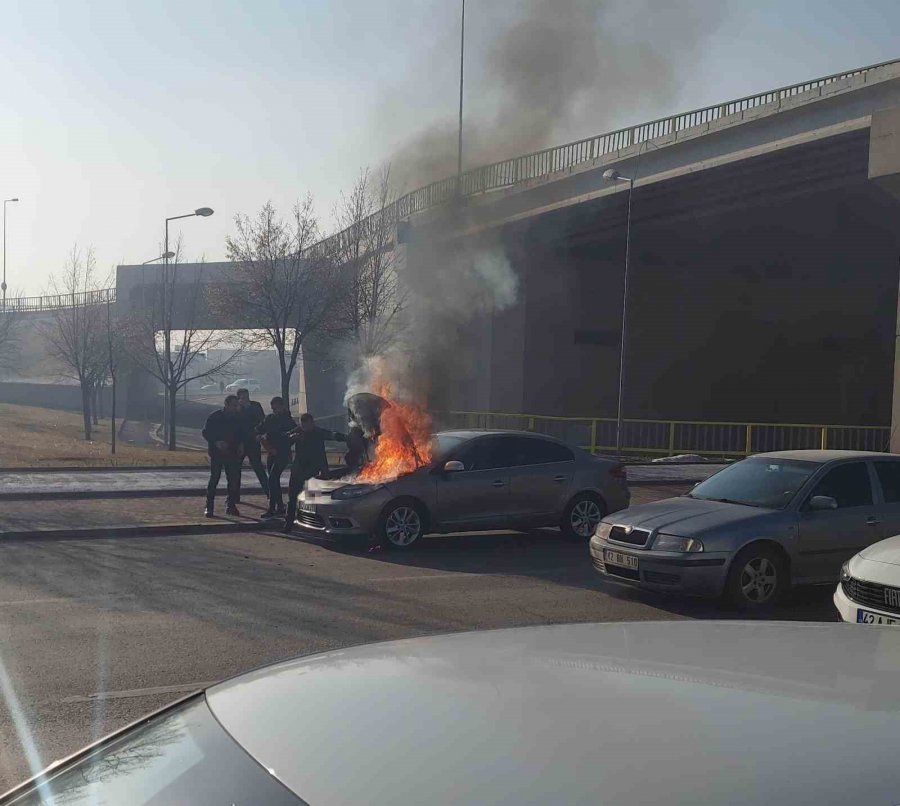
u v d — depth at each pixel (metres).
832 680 1.78
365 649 2.15
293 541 12.10
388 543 11.38
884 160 20.20
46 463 22.25
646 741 1.43
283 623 7.48
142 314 37.97
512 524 11.96
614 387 40.66
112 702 5.48
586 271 39.94
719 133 27.36
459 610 8.16
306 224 27.84
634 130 30.50
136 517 13.35
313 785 1.36
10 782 4.30
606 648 2.07
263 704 1.75
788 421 44.06
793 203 31.02
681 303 42.09
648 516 8.74
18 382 74.06
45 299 50.84
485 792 1.27
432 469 11.62
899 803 1.26
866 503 8.84
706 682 1.74
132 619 7.55
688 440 30.12
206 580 9.29
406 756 1.40
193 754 1.63
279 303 27.64
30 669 6.15
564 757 1.37
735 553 8.20
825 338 44.44
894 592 6.22
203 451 31.31
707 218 33.44
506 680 1.77
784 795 1.26
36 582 9.05
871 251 37.91
